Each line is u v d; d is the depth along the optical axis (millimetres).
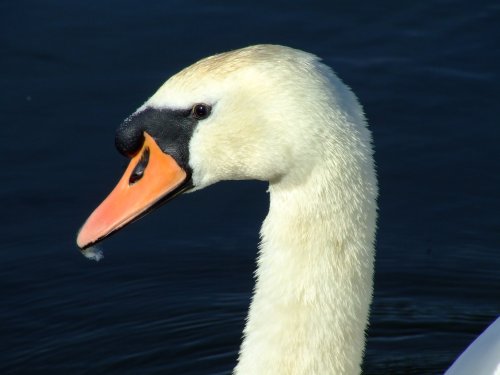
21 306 13508
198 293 13844
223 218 14539
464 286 13953
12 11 17172
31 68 16297
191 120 8633
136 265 14055
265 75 8383
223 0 17484
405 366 12938
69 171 14883
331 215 8438
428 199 14727
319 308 8625
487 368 10742
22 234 14195
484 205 14672
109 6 17328
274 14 17234
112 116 15578
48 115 15602
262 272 8773
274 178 8539
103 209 8820
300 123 8281
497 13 17344
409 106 15891
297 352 8680
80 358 12977
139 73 16203
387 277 14047
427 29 17094
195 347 13219
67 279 13844
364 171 8414
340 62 16484
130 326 13430
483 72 16406
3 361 12828
